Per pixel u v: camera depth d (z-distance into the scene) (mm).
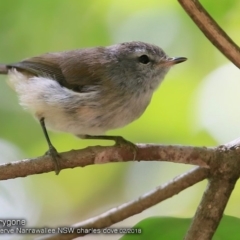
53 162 2605
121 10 2707
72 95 2646
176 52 2703
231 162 2604
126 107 2656
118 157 2611
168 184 2617
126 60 2662
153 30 2705
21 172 2602
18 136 2709
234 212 2678
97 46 2689
